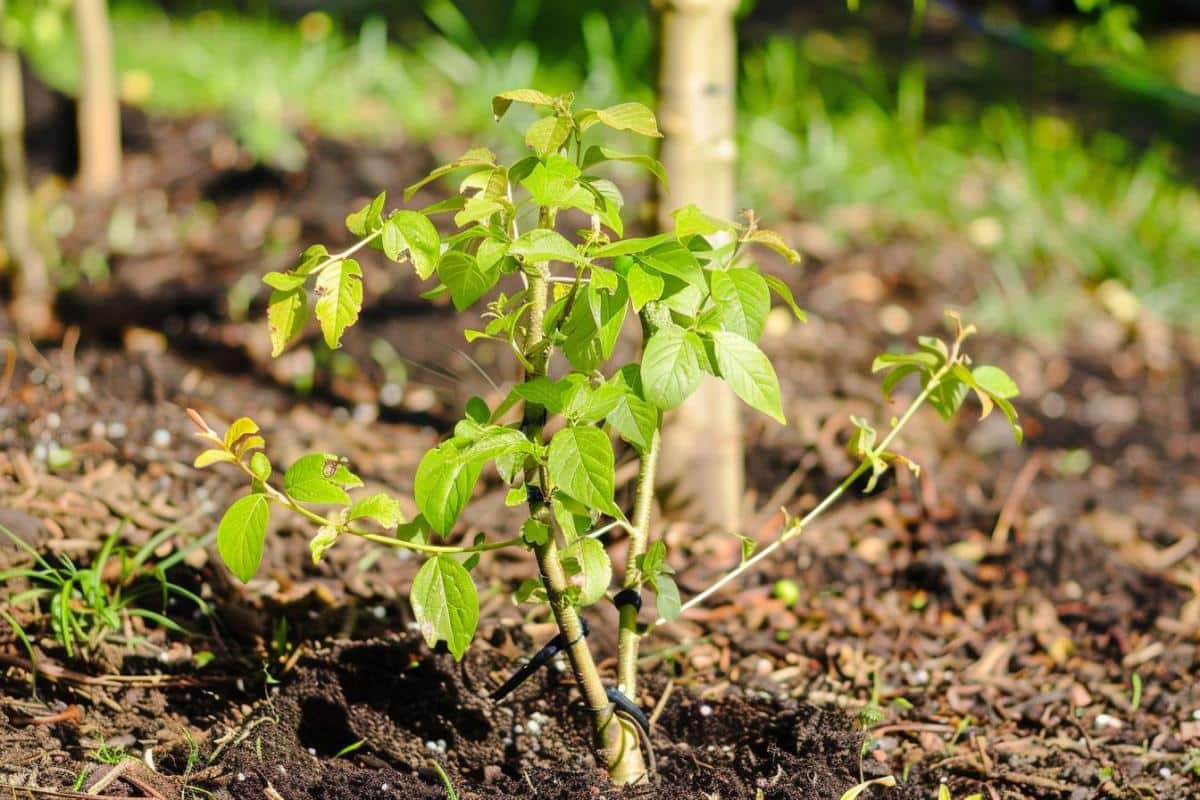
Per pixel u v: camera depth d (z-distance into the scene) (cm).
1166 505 409
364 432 394
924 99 749
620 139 611
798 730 248
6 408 353
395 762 243
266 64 676
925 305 521
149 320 468
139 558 278
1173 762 265
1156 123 786
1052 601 332
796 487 380
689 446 335
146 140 612
